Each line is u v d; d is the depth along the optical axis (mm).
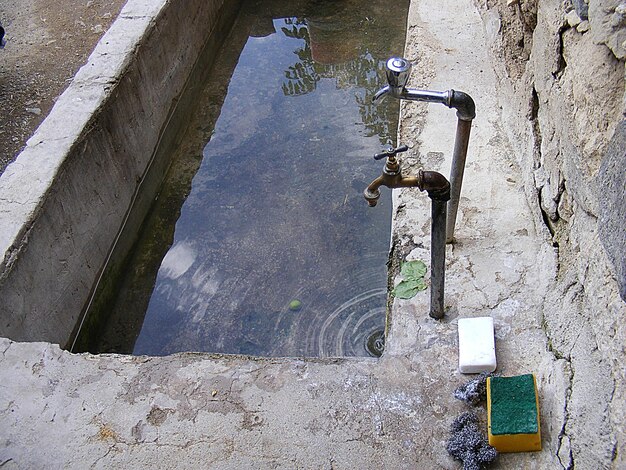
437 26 1747
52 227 1356
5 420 1015
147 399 1027
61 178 1392
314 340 1396
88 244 1485
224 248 1619
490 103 1510
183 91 2027
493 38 1570
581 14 939
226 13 2408
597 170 861
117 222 1612
